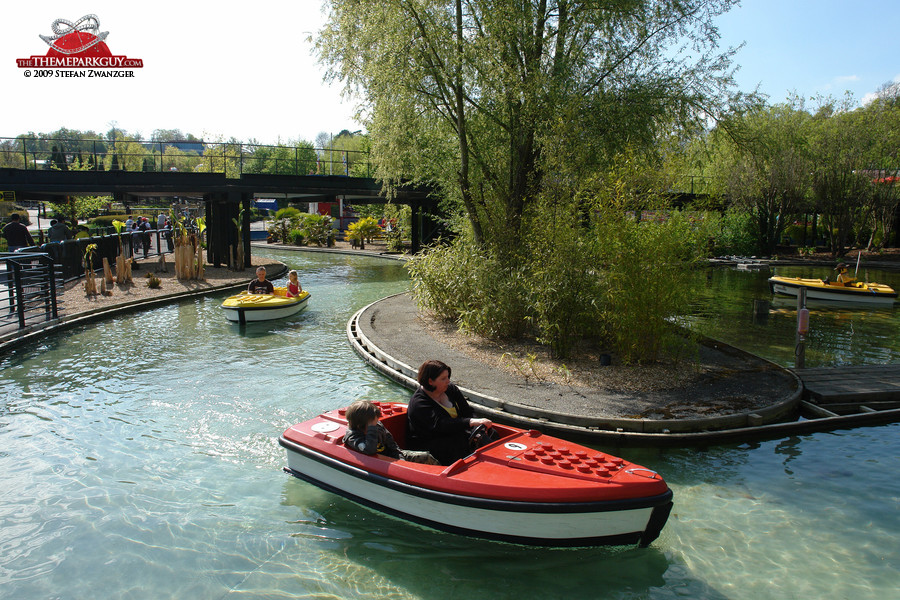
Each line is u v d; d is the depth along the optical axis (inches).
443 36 466.6
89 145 1346.0
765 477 238.8
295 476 226.2
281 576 175.3
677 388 325.1
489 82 474.3
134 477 236.8
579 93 471.8
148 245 1098.1
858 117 1218.6
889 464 251.6
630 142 464.4
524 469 190.4
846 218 1266.0
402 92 482.3
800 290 376.5
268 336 493.4
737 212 1288.1
